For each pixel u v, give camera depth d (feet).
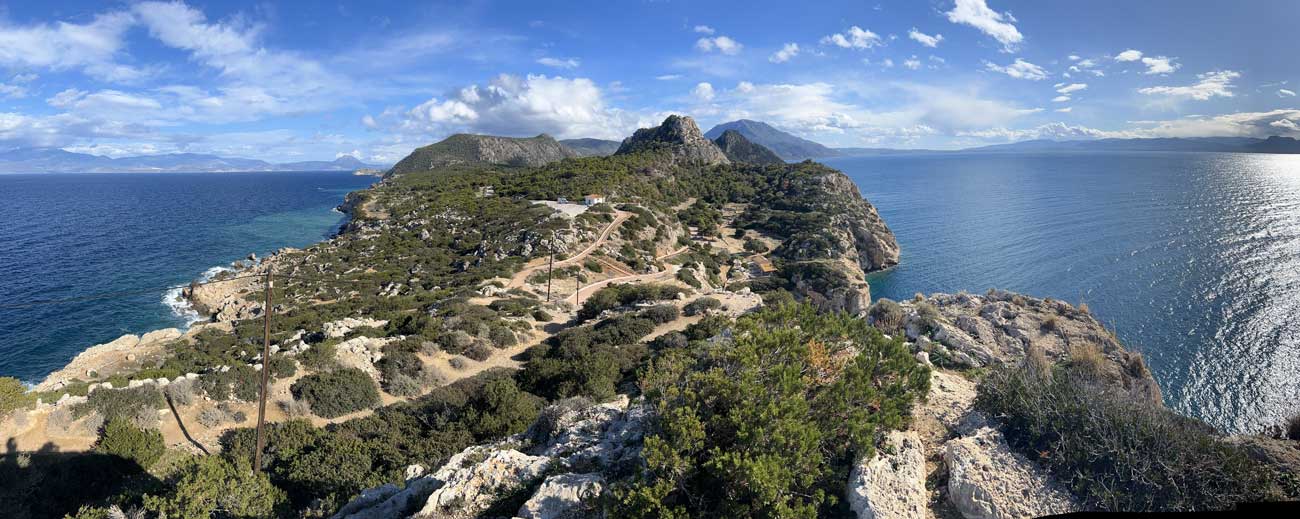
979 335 66.28
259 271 274.57
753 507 28.86
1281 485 26.55
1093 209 485.15
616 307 159.12
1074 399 32.76
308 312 186.70
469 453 50.65
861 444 31.99
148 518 45.47
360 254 301.84
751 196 516.73
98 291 244.22
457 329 122.62
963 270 325.62
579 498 34.76
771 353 40.16
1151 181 653.30
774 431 30.86
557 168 517.96
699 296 168.66
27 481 59.62
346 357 99.81
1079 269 292.61
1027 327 67.87
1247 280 243.40
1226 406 147.33
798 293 283.79
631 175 502.79
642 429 42.55
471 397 81.82
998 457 31.78
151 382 80.64
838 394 35.04
